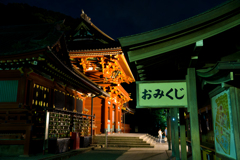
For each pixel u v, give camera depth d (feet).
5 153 36.14
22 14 151.74
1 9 140.15
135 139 69.21
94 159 39.09
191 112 16.40
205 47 17.99
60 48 50.67
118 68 97.66
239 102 13.14
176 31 14.73
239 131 12.95
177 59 18.22
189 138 41.06
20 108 38.06
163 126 152.25
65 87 57.26
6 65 39.27
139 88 18.07
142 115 161.89
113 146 66.54
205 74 15.53
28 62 38.63
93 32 100.78
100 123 93.15
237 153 12.92
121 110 133.08
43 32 49.80
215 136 18.25
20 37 48.57
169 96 17.69
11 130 39.04
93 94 75.66
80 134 59.52
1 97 39.11
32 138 37.04
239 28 15.78
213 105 18.56
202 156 27.04
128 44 14.99
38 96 43.42
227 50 17.71
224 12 14.25
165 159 39.09
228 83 13.52
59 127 45.80
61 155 38.42
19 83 39.11
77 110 66.33
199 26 14.80
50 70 45.75
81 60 94.38
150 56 15.29
